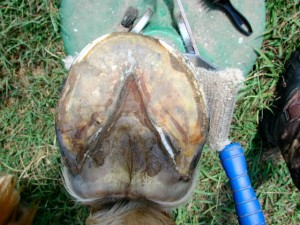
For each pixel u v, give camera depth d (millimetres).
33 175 494
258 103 482
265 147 493
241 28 470
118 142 301
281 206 497
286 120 441
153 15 442
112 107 309
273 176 495
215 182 494
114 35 328
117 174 294
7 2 470
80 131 310
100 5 473
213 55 475
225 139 394
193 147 325
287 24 474
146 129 305
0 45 477
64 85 323
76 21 474
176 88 325
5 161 492
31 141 490
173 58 331
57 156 490
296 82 455
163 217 298
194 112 328
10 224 408
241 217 389
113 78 315
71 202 495
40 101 489
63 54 484
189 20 473
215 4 468
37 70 491
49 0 474
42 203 496
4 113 491
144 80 320
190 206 494
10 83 489
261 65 479
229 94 371
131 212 286
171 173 304
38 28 478
